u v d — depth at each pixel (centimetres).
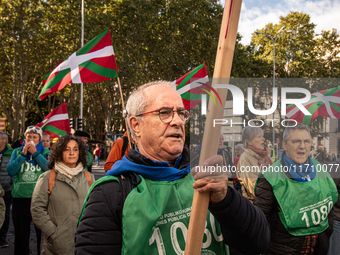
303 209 178
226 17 81
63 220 282
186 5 2092
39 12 1994
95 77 443
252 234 112
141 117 122
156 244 110
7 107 2592
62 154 300
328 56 2323
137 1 1952
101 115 3003
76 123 1250
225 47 81
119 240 110
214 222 123
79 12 2012
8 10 1995
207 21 2138
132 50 2045
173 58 2102
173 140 119
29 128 444
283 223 183
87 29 1925
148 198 112
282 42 2353
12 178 465
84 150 314
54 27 2058
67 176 295
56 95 2631
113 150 372
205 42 2108
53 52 2134
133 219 108
